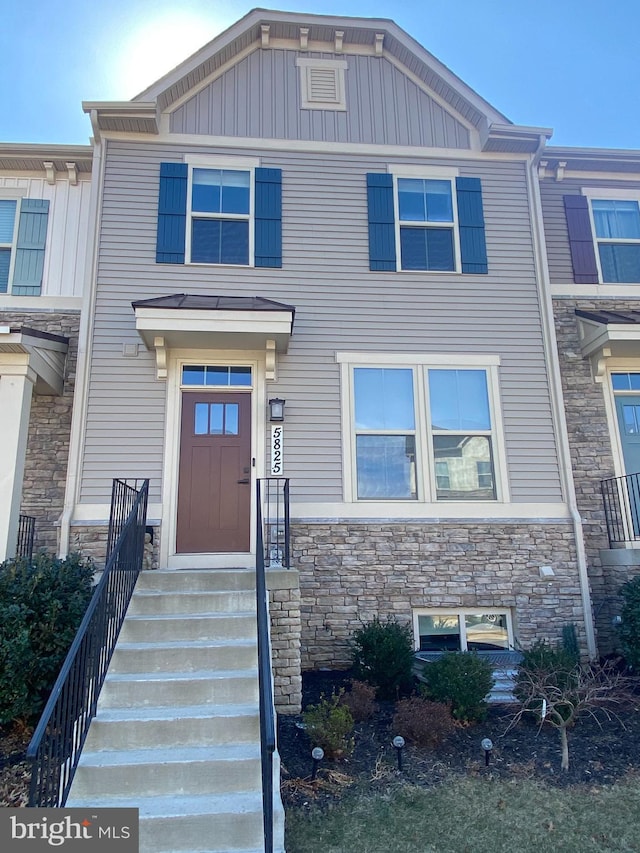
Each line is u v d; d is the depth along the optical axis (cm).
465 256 841
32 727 487
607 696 543
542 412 805
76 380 733
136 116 802
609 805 408
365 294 814
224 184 831
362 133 869
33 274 836
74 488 706
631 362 861
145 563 649
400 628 657
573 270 902
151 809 346
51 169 869
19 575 516
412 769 454
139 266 784
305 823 381
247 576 582
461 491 770
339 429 767
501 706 582
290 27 872
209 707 434
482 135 880
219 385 768
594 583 781
